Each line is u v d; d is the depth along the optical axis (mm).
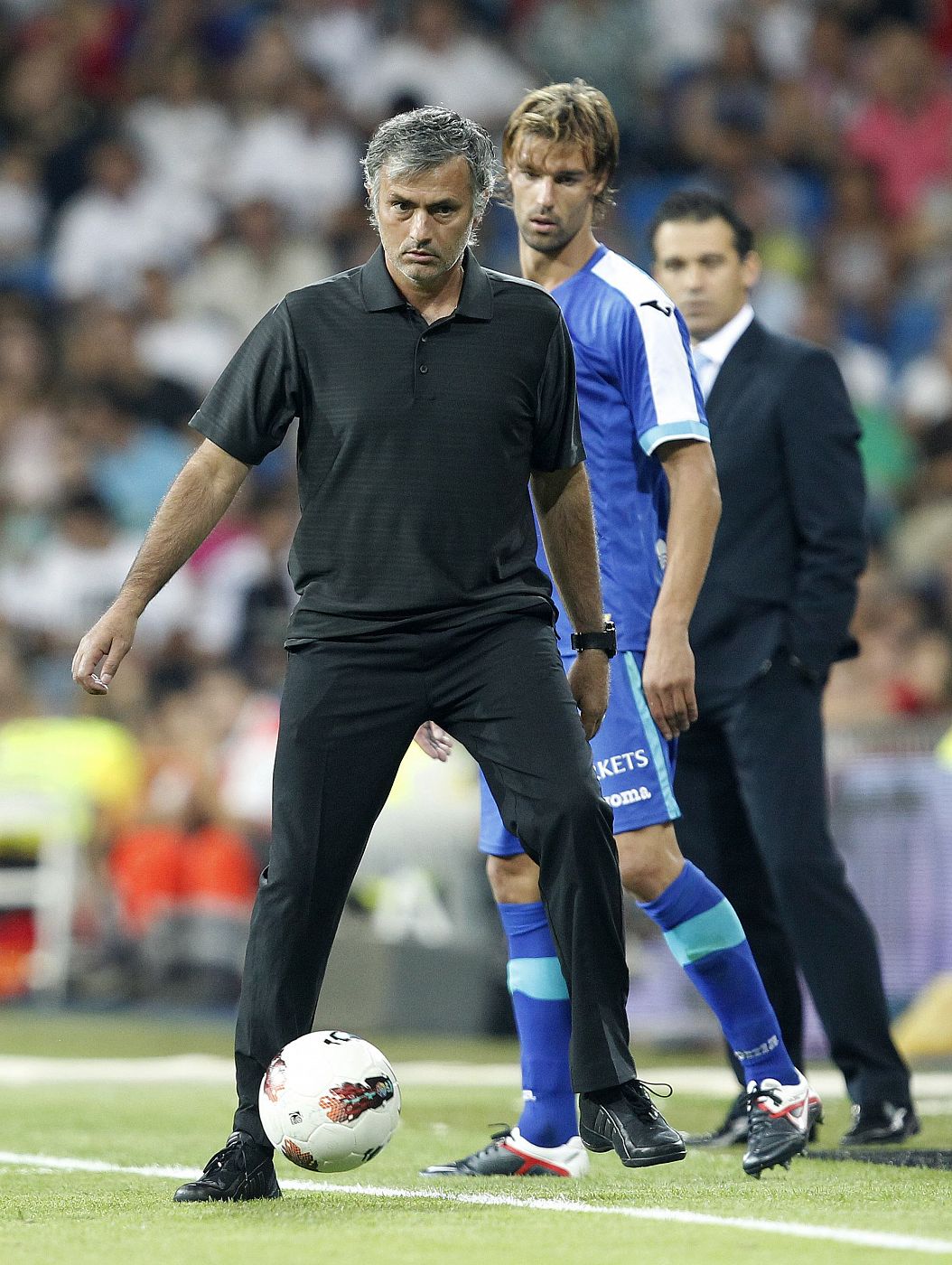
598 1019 12188
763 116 59344
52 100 57344
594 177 15070
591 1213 11719
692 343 18109
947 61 61250
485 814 14977
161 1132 17641
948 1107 20203
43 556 48125
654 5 60500
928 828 28188
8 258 55875
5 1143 16625
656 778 14383
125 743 40656
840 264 57438
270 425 12562
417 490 12273
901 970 28266
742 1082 16859
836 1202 12359
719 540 17500
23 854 39188
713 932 14102
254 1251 10156
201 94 57781
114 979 38625
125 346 52406
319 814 12344
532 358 12523
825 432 17531
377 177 12172
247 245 54500
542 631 12609
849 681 35844
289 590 45406
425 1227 11047
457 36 58750
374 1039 31734
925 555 46219
